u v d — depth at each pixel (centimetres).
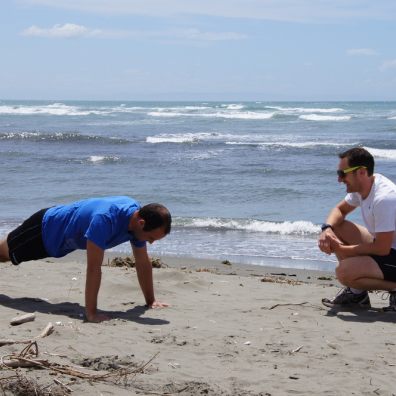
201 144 3075
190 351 456
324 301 615
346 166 549
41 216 566
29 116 5975
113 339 477
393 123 4878
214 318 555
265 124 4803
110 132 3897
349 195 589
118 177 1958
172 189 1725
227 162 2362
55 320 528
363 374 414
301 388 387
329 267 938
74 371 396
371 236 588
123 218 542
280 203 1529
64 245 561
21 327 503
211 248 1079
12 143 3089
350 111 7238
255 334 504
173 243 1120
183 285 692
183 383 388
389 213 548
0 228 1194
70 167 2208
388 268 566
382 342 486
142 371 408
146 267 582
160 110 7244
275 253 1045
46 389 368
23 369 396
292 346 473
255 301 632
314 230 1228
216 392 378
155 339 481
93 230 529
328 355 452
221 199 1584
